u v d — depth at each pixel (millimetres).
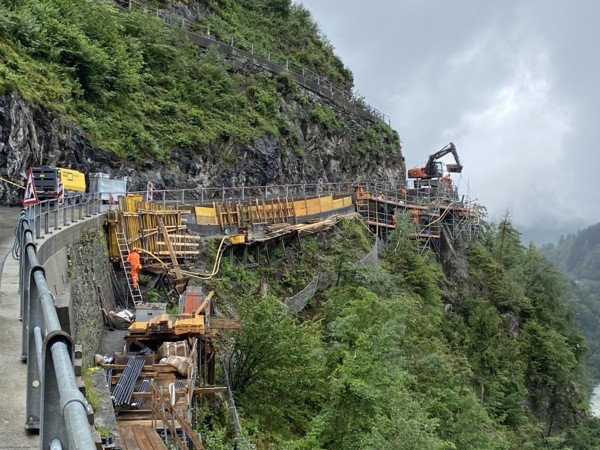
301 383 19047
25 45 27156
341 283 30219
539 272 60531
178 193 32375
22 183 22875
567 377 48281
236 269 25984
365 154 59812
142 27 38750
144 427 11039
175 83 38406
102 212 21375
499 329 45656
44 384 3146
